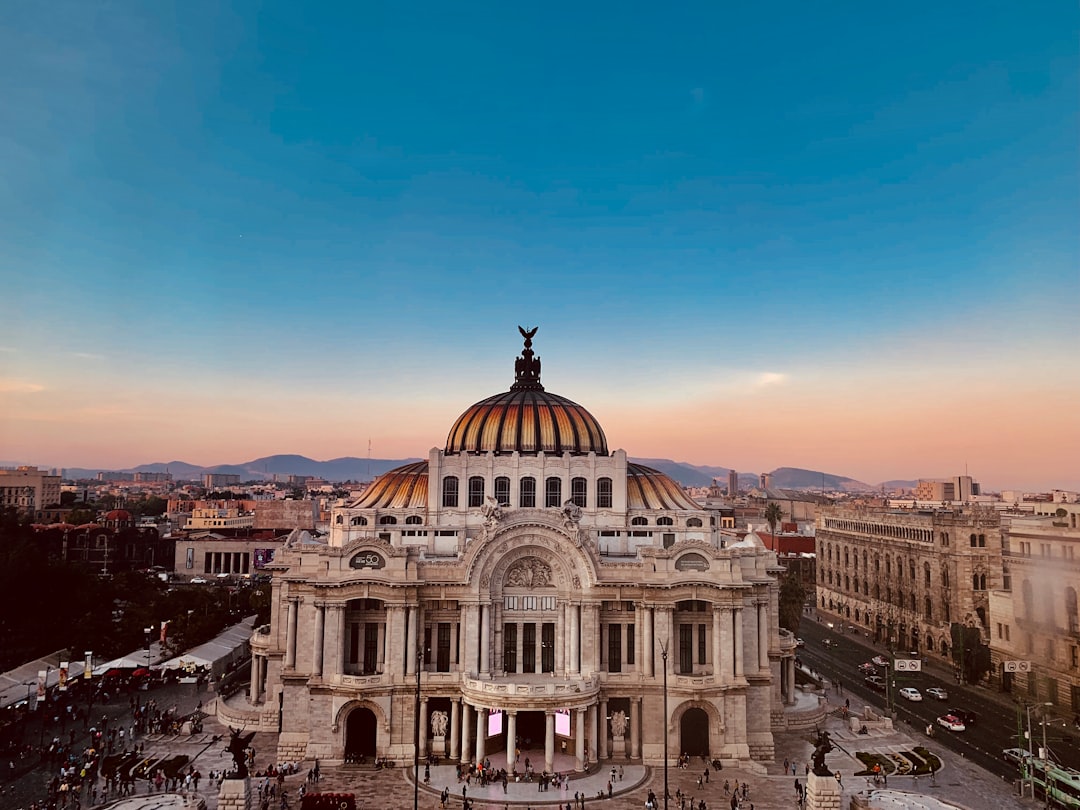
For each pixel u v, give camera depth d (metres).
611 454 119.50
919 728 115.81
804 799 85.38
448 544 112.19
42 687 107.25
